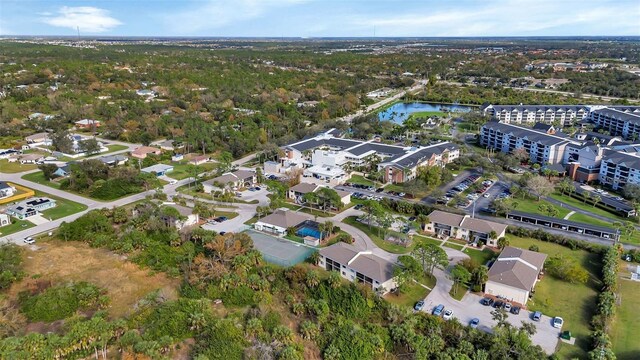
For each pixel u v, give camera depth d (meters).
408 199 161.12
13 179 179.12
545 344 84.50
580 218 143.50
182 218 131.50
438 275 109.44
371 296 95.69
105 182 164.25
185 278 104.25
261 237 128.38
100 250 119.38
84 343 79.00
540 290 102.88
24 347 77.06
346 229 135.75
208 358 77.88
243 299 96.69
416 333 86.12
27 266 109.81
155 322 86.56
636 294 101.19
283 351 78.81
